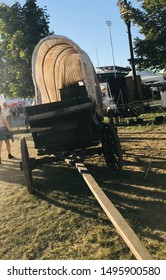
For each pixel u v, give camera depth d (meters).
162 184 5.38
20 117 30.86
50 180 6.54
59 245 3.88
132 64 17.39
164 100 15.06
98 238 3.88
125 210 4.54
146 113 16.19
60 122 5.72
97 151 6.32
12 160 9.57
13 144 13.24
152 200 4.78
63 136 5.79
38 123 5.69
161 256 3.35
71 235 4.08
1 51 18.81
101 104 7.04
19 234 4.32
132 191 5.22
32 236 4.21
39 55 7.85
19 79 18.62
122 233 2.49
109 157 6.44
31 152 9.98
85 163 7.37
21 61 18.20
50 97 8.70
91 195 5.35
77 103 5.66
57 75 9.02
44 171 7.34
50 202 5.32
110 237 3.88
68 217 4.61
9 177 7.48
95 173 6.48
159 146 8.29
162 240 3.67
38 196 5.68
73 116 5.71
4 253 3.89
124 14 15.68
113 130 6.09
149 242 3.64
